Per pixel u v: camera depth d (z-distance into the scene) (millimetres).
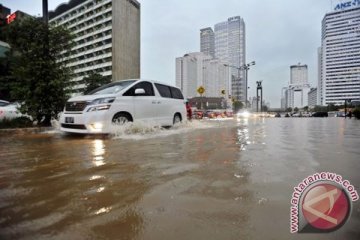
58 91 9180
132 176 2666
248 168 2963
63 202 1978
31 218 1707
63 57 9984
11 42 9773
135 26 88562
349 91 94562
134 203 1952
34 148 4418
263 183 2404
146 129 7117
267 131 7961
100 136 6105
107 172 2824
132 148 4395
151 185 2371
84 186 2350
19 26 9398
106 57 78812
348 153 3912
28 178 2602
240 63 51250
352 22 93688
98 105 5930
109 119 6059
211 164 3178
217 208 1849
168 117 8141
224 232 1513
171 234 1498
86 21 83875
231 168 2973
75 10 87062
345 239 1444
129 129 6555
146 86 7508
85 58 85062
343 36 95438
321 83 106438
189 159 3484
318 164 3139
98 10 81125
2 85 16641
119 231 1538
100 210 1831
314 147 4516
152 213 1776
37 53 9195
